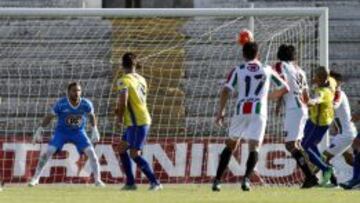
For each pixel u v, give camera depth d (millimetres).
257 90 40062
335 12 64562
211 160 53188
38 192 41281
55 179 51875
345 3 64812
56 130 48219
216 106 57594
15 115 58625
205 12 52688
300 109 44625
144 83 43875
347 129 49094
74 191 42281
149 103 57250
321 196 36438
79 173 51969
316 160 47250
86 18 56344
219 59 59062
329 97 47156
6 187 48906
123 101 43031
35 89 59531
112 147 52844
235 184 51719
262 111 40031
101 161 52656
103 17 53781
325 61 52375
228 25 58812
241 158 51625
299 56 55219
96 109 58219
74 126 47875
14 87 59438
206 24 59000
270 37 55500
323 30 52406
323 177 46969
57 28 60562
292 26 55375
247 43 40438
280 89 42156
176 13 52500
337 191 41844
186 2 70000
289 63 44750
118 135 55125
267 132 52688
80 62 60062
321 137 47594
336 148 49250
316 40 55125
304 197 35500
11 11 52156
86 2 65312
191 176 53000
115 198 35031
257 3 64562
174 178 52906
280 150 52469
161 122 56531
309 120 47438
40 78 59844
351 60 63438
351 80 62656
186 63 58750
